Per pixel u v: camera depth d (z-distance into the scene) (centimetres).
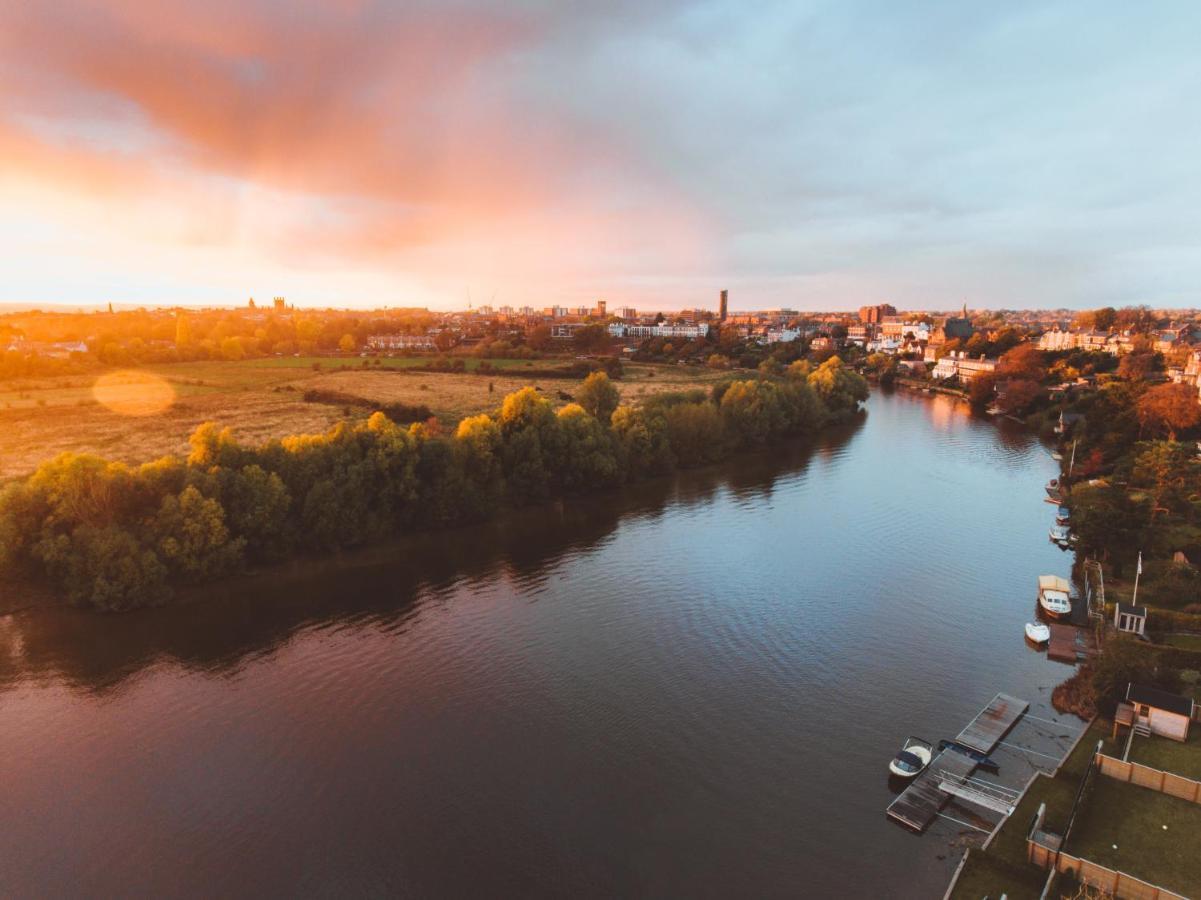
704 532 11656
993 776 5594
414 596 9106
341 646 7775
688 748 6053
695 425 16275
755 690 6950
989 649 7781
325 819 5203
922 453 17888
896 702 6750
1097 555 10038
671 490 14262
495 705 6681
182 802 5366
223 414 17588
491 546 10975
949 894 4356
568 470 13638
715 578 9731
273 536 9975
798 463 16712
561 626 8288
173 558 8950
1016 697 6800
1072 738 6109
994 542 11219
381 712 6550
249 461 10156
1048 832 4741
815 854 4856
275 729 6269
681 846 4950
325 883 4634
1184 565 8888
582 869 4750
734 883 4619
